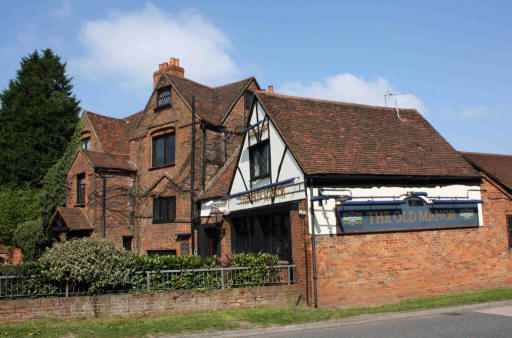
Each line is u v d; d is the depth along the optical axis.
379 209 12.62
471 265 13.84
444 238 13.52
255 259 12.12
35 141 28.36
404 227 12.88
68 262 10.25
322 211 11.87
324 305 11.46
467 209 14.14
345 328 9.34
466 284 13.63
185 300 10.83
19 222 23.69
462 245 13.79
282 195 13.04
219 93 21.67
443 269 13.30
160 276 11.04
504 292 12.90
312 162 12.18
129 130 25.42
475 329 8.55
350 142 13.77
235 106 20.33
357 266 12.03
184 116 19.42
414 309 10.84
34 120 28.92
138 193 21.05
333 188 12.14
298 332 9.08
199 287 11.29
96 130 23.95
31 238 21.72
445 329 8.68
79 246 10.68
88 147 24.28
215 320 9.83
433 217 13.46
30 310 9.71
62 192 22.19
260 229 14.39
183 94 19.69
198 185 18.34
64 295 10.44
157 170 20.28
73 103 30.88
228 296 11.23
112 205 20.44
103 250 10.73
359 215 12.31
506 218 14.87
